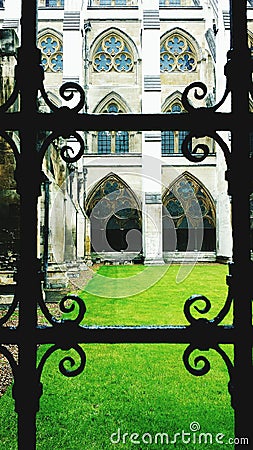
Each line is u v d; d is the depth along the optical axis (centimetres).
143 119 160
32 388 153
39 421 346
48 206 1153
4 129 161
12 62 868
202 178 2917
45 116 161
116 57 3344
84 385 438
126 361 527
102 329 157
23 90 163
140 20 3341
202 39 3309
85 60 3206
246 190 160
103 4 3669
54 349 157
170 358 538
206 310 158
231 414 359
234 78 163
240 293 157
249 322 156
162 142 3066
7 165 871
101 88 3294
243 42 165
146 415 358
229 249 2545
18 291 157
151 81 2780
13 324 679
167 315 805
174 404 383
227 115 162
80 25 2697
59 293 1114
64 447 297
